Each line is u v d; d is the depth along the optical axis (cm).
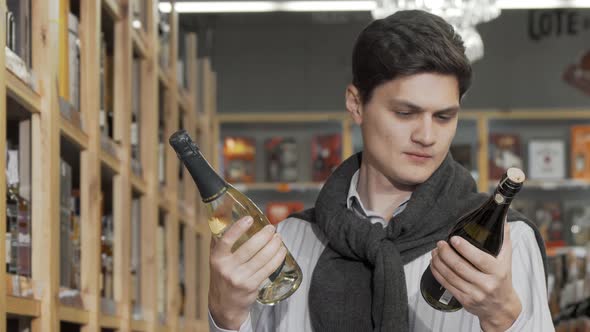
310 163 786
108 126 333
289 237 197
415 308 180
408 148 175
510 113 759
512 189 158
